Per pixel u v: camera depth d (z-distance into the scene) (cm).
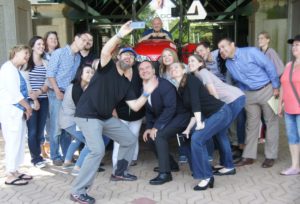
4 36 864
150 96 453
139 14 939
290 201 409
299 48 454
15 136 457
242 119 552
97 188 454
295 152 486
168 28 774
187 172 508
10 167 464
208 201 412
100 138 396
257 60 495
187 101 433
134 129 503
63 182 475
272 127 515
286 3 1062
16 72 450
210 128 426
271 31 1159
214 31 1369
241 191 439
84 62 520
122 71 410
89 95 392
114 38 370
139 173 507
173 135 460
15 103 449
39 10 1245
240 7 1345
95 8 1447
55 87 507
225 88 466
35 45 518
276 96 504
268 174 493
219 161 545
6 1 851
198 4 703
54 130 529
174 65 432
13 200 423
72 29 1367
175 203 409
